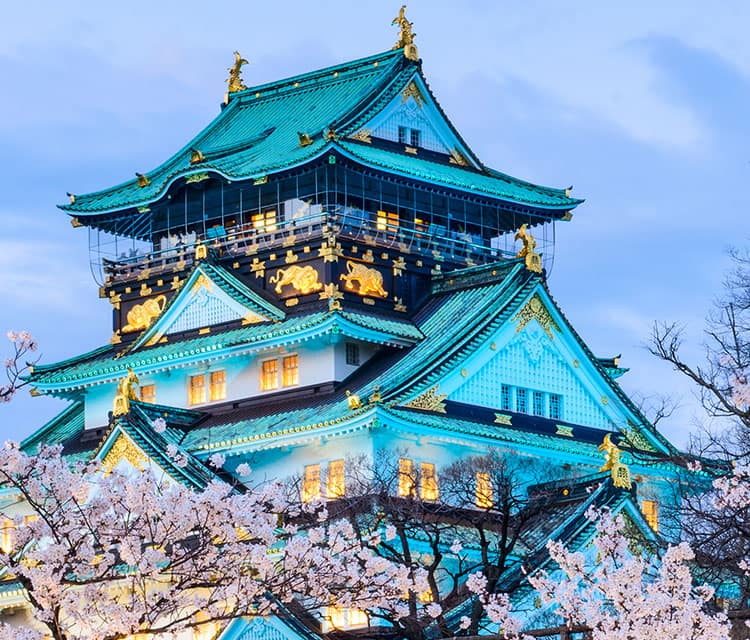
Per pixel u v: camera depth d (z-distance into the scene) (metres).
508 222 133.88
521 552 102.31
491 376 114.69
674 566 64.19
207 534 61.41
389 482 100.81
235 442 111.19
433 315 121.06
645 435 120.50
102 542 61.59
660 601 62.94
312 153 118.44
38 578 58.31
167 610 61.47
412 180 123.12
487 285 120.69
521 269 118.88
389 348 118.19
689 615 62.16
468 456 111.00
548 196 133.12
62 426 132.88
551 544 69.25
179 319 124.69
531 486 108.12
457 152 132.25
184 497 61.38
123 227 135.50
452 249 126.56
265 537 62.09
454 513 97.12
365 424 105.69
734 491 73.75
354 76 134.38
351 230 121.31
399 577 64.56
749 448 84.19
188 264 126.94
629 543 97.38
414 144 129.62
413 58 130.75
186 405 121.94
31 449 130.38
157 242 132.00
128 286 130.50
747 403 70.50
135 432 109.56
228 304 121.31
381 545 92.50
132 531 61.22
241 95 141.38
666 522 114.62
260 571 63.22
